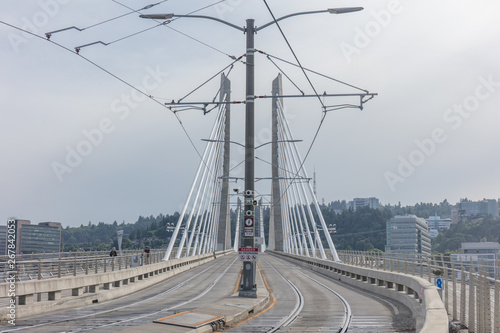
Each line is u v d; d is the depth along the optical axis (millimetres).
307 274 55781
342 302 27531
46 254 33781
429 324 10375
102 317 20391
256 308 23188
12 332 15953
